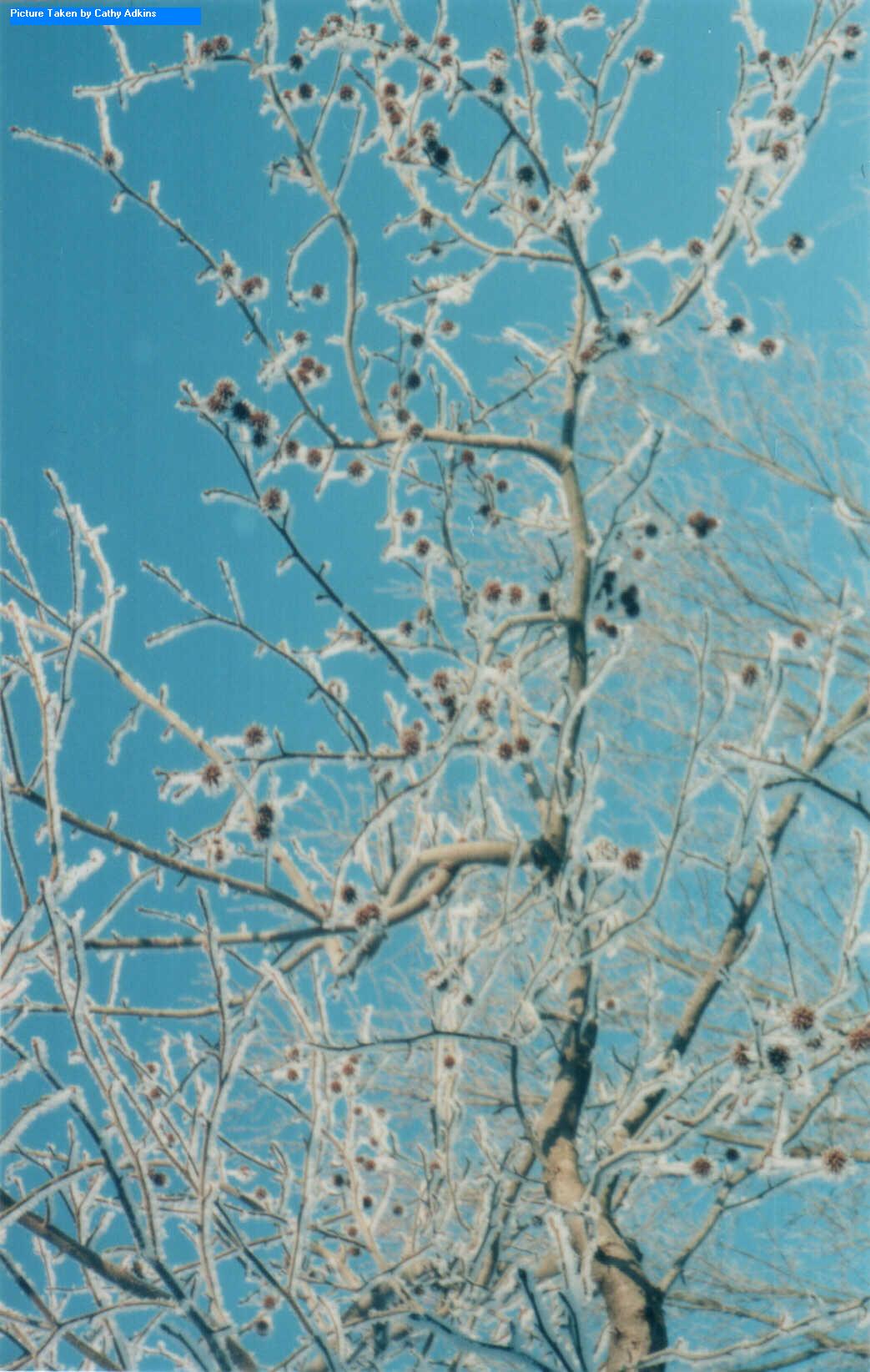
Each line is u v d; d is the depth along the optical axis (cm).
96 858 321
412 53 455
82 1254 349
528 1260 477
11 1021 326
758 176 438
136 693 409
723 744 394
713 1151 460
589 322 491
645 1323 368
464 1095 680
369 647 462
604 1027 634
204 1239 345
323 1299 351
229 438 410
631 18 466
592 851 434
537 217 458
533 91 462
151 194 441
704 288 462
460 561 508
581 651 451
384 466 485
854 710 455
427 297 482
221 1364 320
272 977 371
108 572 412
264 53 452
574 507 466
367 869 439
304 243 459
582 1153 461
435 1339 392
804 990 670
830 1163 356
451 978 411
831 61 434
